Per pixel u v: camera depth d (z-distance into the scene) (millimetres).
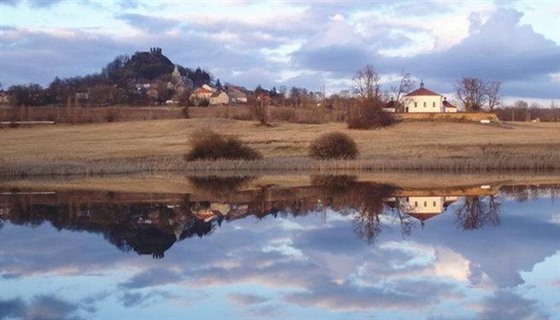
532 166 64750
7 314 16109
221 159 69125
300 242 26406
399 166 64750
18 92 163250
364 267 21484
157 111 135875
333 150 70125
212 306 16812
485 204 38812
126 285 19156
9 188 50312
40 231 29828
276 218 33688
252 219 33438
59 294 18094
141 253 24281
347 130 99688
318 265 21812
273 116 122812
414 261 22391
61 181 56625
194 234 28719
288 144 82875
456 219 32625
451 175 59375
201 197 43594
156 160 70500
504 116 142750
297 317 15805
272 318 15742
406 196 43156
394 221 32188
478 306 16625
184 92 189125
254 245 25859
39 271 21109
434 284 19000
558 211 35281
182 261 22703
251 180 56125
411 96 124875
